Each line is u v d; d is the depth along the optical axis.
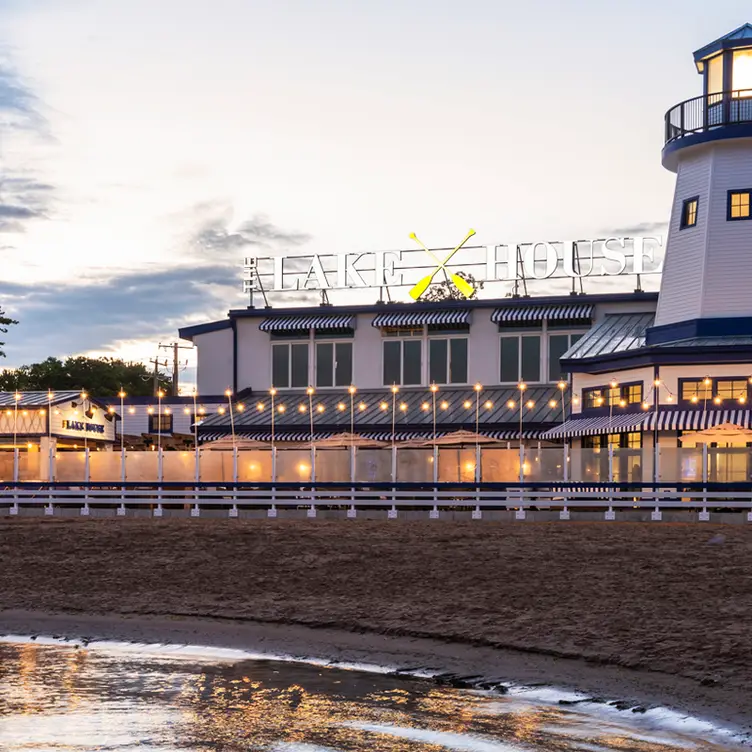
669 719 22.58
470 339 68.25
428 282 70.56
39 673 27.45
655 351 52.28
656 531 42.75
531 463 49.97
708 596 32.78
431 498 51.16
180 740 22.08
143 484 54.44
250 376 72.38
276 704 24.31
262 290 73.50
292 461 53.00
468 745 21.34
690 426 50.34
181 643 30.64
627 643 28.08
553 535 42.62
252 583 37.66
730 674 25.14
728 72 56.25
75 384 132.12
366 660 28.08
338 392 70.50
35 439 67.31
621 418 53.75
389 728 22.44
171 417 73.81
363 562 39.47
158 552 42.91
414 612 32.62
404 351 69.50
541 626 30.22
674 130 58.72
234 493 52.28
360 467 51.91
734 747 20.86
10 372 130.38
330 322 70.12
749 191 55.38
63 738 22.31
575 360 56.84
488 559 38.84
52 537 46.44
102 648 30.30
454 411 64.38
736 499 47.25
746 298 54.59
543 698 24.30
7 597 37.25
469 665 27.22
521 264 68.94
